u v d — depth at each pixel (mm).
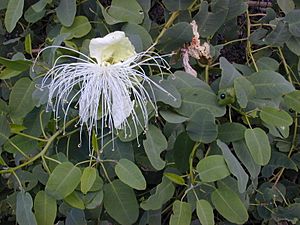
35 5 303
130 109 264
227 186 275
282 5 338
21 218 271
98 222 294
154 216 294
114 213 277
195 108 279
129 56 267
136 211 278
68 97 277
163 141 274
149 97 273
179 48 305
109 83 261
